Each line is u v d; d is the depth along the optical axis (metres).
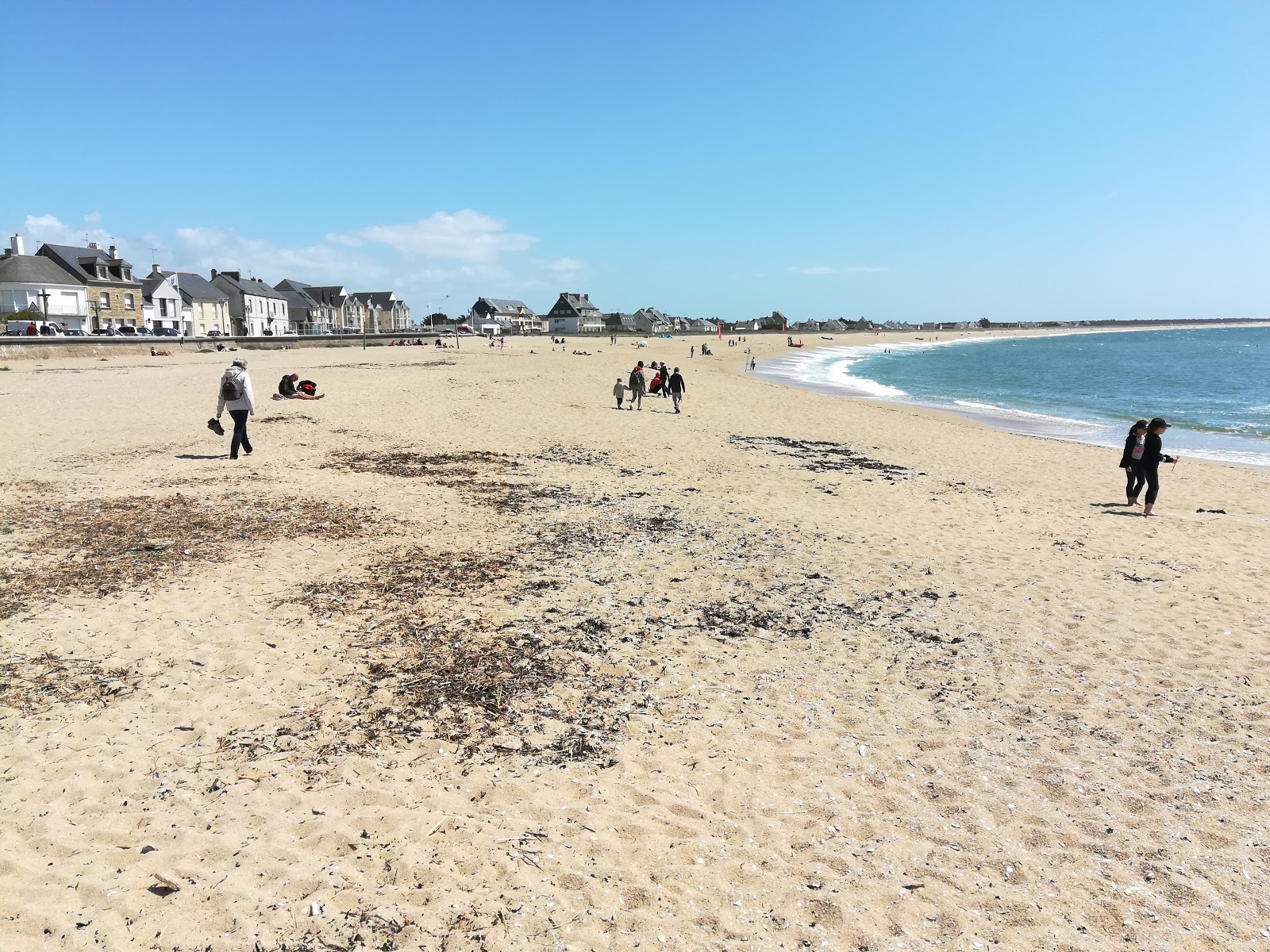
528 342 105.25
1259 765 5.38
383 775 4.66
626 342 112.00
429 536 9.84
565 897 3.75
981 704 6.15
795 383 46.81
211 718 5.14
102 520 9.60
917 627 7.72
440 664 6.20
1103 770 5.27
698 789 4.82
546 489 13.14
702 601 8.11
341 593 7.58
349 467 13.88
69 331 57.66
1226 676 6.78
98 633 6.31
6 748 4.62
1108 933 3.76
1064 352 109.25
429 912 3.56
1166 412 33.28
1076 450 21.39
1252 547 11.30
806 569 9.42
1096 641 7.50
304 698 5.50
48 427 16.70
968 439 22.89
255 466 13.46
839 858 4.23
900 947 3.59
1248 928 3.84
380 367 40.41
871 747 5.46
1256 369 66.00
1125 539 11.60
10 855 3.69
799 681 6.42
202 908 3.47
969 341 184.00
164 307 79.62
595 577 8.65
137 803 4.20
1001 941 3.67
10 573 7.58
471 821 4.28
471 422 20.66
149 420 18.20
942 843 4.41
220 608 6.98
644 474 15.05
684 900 3.81
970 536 11.45
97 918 3.35
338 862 3.85
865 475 16.27
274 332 102.62
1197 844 4.51
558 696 5.87
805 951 3.53
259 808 4.24
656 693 6.06
